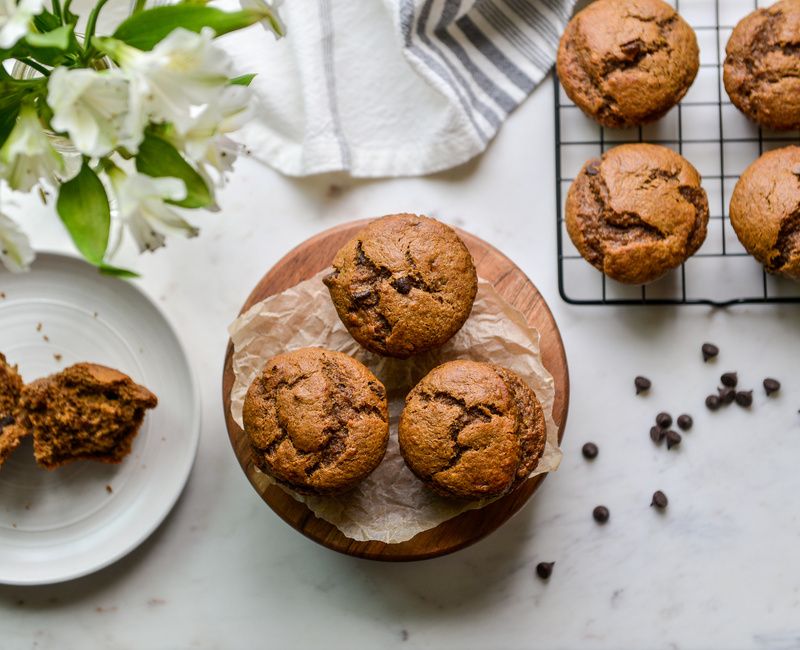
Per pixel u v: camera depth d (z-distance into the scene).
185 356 0.68
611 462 0.71
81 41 0.58
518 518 0.71
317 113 0.70
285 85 0.70
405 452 0.64
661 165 0.67
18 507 0.69
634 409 0.71
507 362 0.67
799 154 0.67
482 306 0.67
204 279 0.71
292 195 0.72
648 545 0.71
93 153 0.48
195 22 0.50
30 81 0.51
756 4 0.71
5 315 0.69
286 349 0.67
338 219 0.71
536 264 0.71
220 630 0.71
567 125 0.71
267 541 0.71
